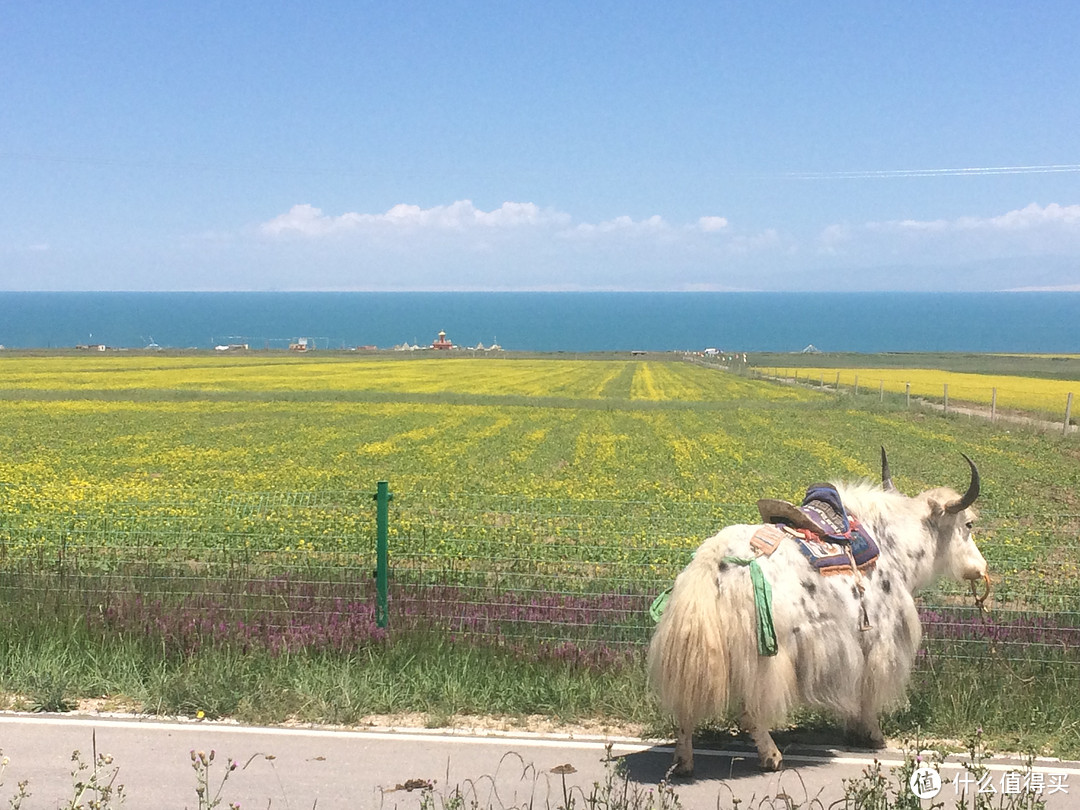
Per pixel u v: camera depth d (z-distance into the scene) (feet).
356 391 190.60
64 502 60.95
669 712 22.58
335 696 26.32
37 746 23.27
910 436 122.42
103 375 237.04
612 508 64.34
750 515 58.70
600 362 352.28
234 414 148.56
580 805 20.57
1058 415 152.76
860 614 23.34
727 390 216.54
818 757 23.91
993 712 26.27
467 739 24.34
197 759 22.62
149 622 30.40
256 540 47.80
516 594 34.78
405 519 54.19
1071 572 42.80
